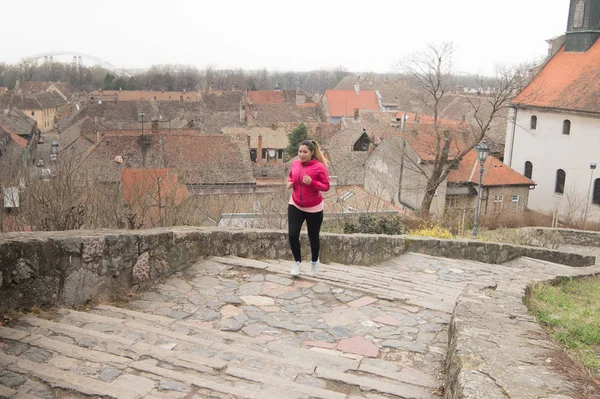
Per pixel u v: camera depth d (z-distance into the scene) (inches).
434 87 1156.5
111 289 230.7
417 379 165.9
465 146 1352.1
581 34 1562.5
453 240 491.8
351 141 2134.6
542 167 1530.5
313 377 159.8
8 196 347.9
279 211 637.9
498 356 140.6
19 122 2940.5
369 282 291.6
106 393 131.6
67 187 367.9
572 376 129.3
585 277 353.4
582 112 1375.5
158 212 466.9
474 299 205.9
